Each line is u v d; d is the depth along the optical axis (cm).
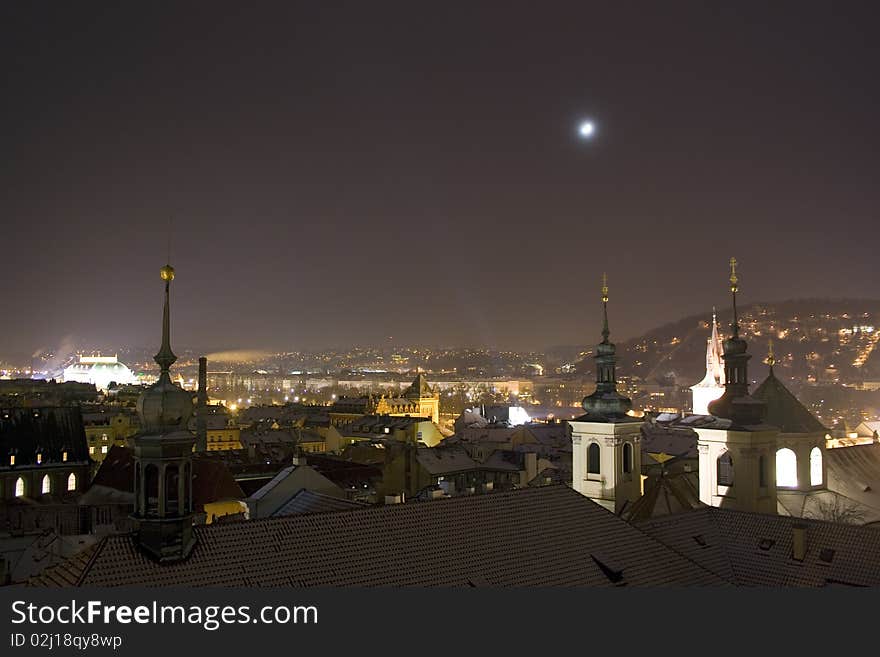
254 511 7000
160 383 3666
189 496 3594
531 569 4200
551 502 4856
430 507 4328
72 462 13912
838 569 4934
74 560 3506
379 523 4069
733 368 7338
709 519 5784
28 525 10956
